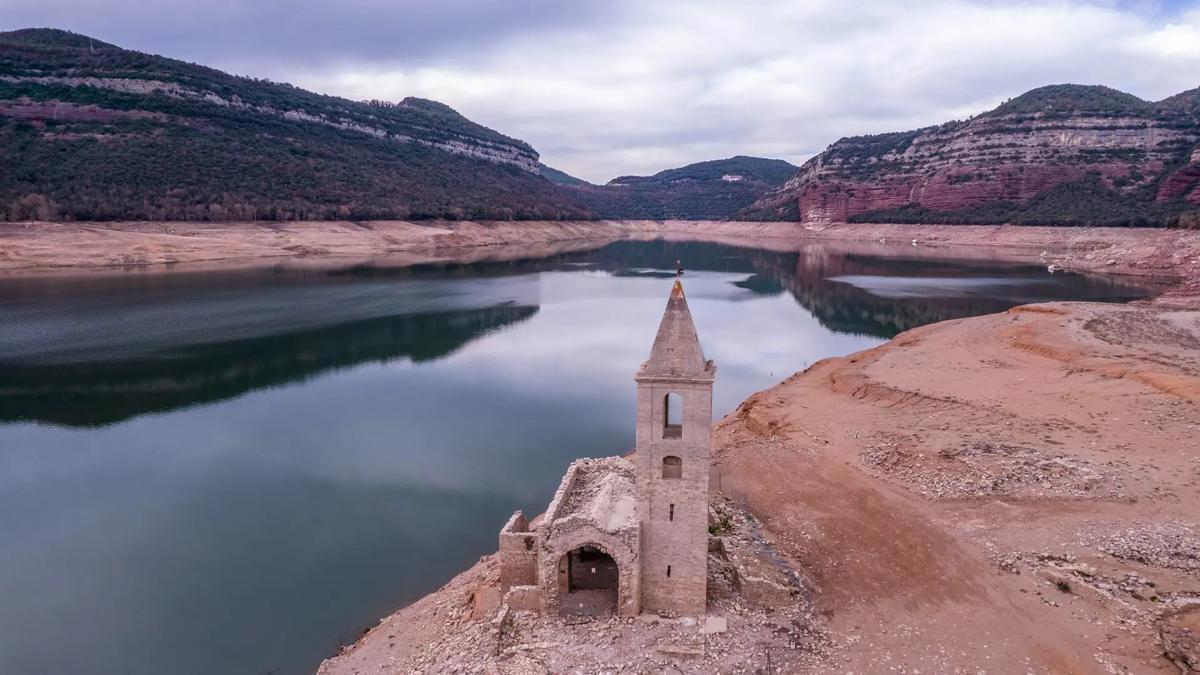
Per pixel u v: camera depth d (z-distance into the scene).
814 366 66.69
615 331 87.75
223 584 32.06
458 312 99.81
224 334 82.88
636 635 22.97
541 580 24.14
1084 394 46.38
